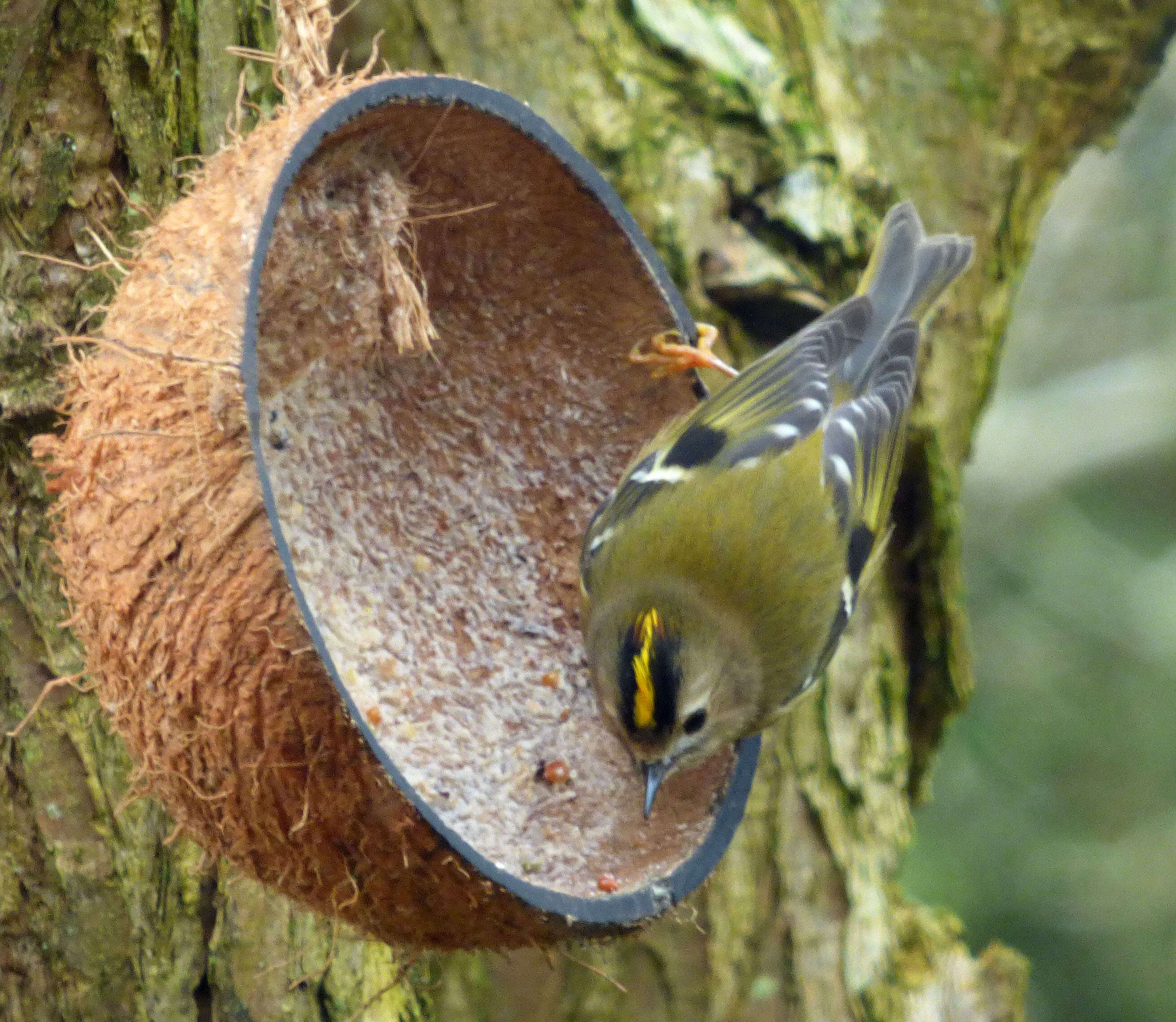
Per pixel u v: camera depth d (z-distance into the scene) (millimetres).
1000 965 9758
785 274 8664
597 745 6738
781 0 9508
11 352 7020
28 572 7184
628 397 7066
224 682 5039
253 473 5012
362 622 6578
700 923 8836
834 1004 9008
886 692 9703
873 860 9375
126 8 7047
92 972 7309
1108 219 16125
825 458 7156
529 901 5332
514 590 7008
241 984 7293
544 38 8672
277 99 7379
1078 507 14781
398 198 6199
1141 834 13352
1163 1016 12797
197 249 5332
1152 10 10703
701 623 6723
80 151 7051
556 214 6523
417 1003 7969
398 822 5070
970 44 10609
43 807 7293
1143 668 13836
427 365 7012
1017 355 16125
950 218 10422
